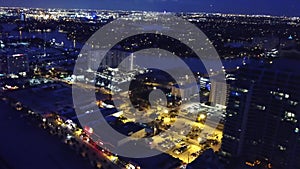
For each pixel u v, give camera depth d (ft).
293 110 367.45
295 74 368.27
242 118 405.80
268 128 393.50
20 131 509.76
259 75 398.62
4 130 509.35
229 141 421.59
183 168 392.68
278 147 387.34
